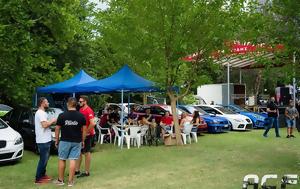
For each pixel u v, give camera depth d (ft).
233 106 85.46
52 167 37.17
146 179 31.65
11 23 46.60
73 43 76.69
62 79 60.44
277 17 39.11
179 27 52.39
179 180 31.17
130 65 78.02
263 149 48.85
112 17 56.24
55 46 60.80
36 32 53.01
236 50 53.52
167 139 53.47
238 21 51.88
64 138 29.12
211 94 104.88
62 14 50.88
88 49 81.97
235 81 175.01
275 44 38.86
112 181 30.91
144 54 55.21
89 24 61.21
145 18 52.80
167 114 60.70
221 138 61.26
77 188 28.63
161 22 52.39
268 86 175.22
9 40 45.62
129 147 50.60
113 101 120.57
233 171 34.83
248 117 76.89
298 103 76.38
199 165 37.91
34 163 39.68
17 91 49.90
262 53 40.55
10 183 30.78
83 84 54.70
